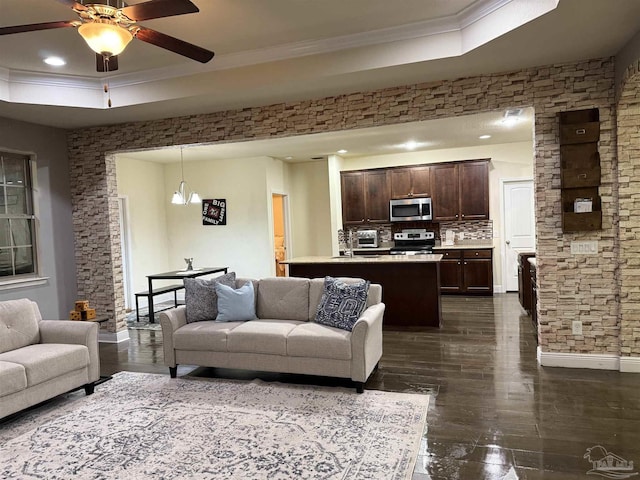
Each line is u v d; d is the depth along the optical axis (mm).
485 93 3914
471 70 3799
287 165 9125
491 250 7438
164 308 7527
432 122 5633
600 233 3738
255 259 8164
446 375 3771
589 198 3717
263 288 4277
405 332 5262
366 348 3445
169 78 4230
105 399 3471
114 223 5406
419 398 3293
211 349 3828
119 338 5332
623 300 3686
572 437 2656
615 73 3588
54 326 3711
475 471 2322
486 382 3578
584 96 3684
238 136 4742
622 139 3596
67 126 5238
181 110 4691
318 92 4242
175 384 3762
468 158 7957
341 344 3438
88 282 5422
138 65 4070
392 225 8586
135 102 4367
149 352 4828
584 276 3793
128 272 7473
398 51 3576
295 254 9344
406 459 2447
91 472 2418
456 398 3279
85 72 4180
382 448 2572
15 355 3277
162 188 8555
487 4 3113
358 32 3570
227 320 4074
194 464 2455
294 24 3354
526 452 2500
